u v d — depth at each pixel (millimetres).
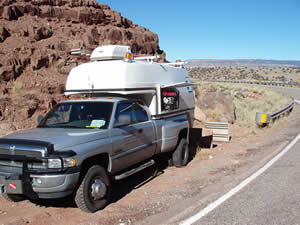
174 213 4586
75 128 5289
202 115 14695
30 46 18969
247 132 13344
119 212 4691
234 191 5590
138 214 4582
